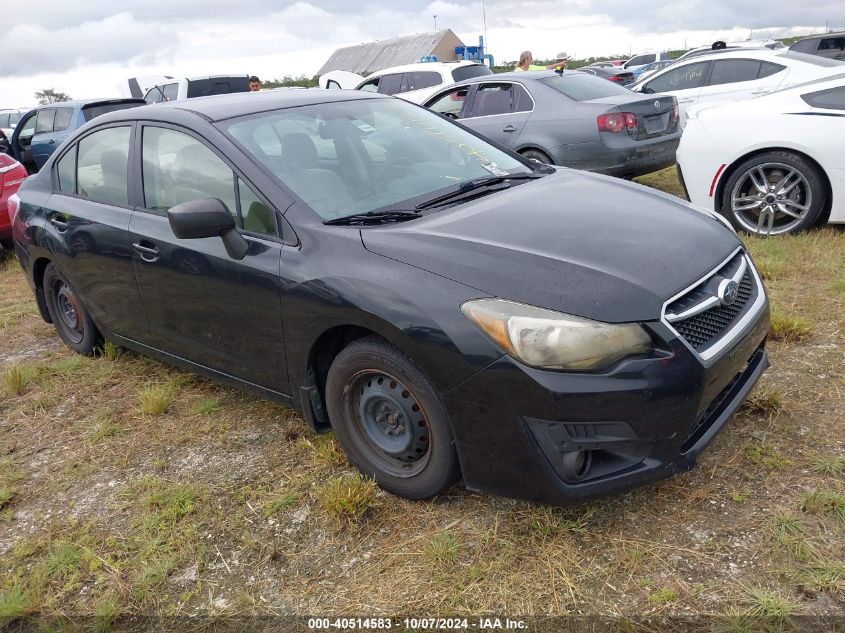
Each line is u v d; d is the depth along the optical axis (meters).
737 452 2.83
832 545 2.30
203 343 3.37
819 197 5.28
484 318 2.30
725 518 2.48
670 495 2.62
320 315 2.69
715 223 2.96
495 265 2.42
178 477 3.12
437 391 2.43
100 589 2.49
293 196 2.93
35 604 2.43
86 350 4.51
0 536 2.87
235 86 14.43
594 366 2.20
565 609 2.18
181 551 2.63
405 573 2.40
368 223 2.82
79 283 4.10
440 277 2.44
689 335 2.35
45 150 11.80
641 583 2.24
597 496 2.30
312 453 3.16
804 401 3.15
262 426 3.47
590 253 2.46
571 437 2.26
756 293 2.79
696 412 2.32
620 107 6.99
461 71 11.47
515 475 2.37
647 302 2.28
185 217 2.76
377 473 2.80
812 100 5.27
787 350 3.66
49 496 3.11
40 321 5.52
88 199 3.95
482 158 3.64
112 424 3.66
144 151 3.56
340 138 3.36
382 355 2.57
